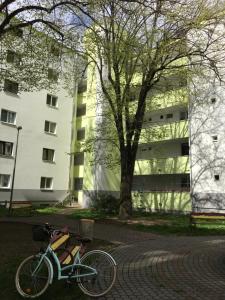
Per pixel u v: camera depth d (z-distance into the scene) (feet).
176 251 38.73
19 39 63.57
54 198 121.39
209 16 58.49
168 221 71.05
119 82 72.23
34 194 115.24
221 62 66.95
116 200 88.17
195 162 92.58
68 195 124.77
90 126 123.85
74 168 128.98
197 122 93.40
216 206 87.10
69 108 128.77
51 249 21.17
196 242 46.21
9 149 109.40
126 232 55.16
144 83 71.31
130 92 75.66
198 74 69.00
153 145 114.93
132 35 63.67
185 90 82.58
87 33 63.36
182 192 95.71
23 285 20.83
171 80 78.95
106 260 22.40
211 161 89.71
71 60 76.79
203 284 25.09
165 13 42.24
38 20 50.47
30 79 66.59
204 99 90.74
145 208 103.71
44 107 120.37
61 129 125.59
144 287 23.85
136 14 50.72
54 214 86.07
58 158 123.85
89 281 21.35
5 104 108.17
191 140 94.07
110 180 114.01
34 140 116.47
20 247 36.96
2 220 68.44
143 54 65.87
